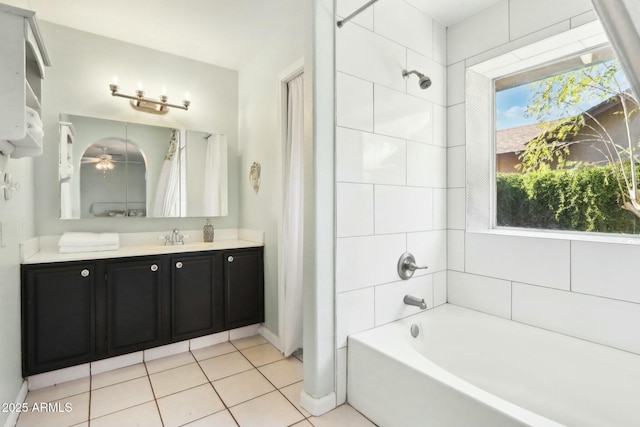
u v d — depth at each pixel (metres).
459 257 2.19
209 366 2.21
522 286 1.86
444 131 2.24
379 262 1.86
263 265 2.78
